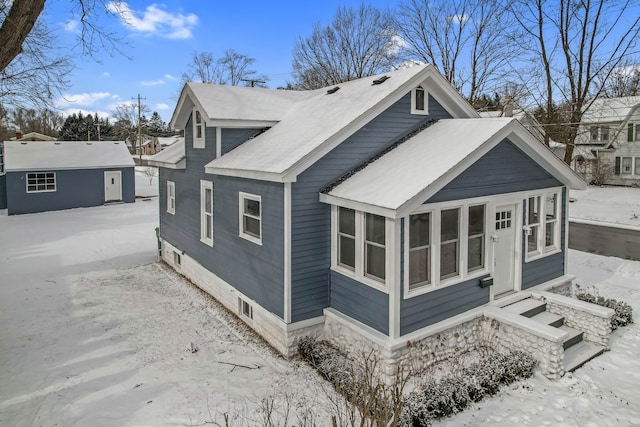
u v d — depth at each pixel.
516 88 30.67
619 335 10.06
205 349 9.68
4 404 7.45
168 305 12.45
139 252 18.89
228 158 11.48
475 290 9.34
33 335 10.31
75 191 29.91
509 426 6.85
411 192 7.72
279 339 9.49
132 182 32.31
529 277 10.67
